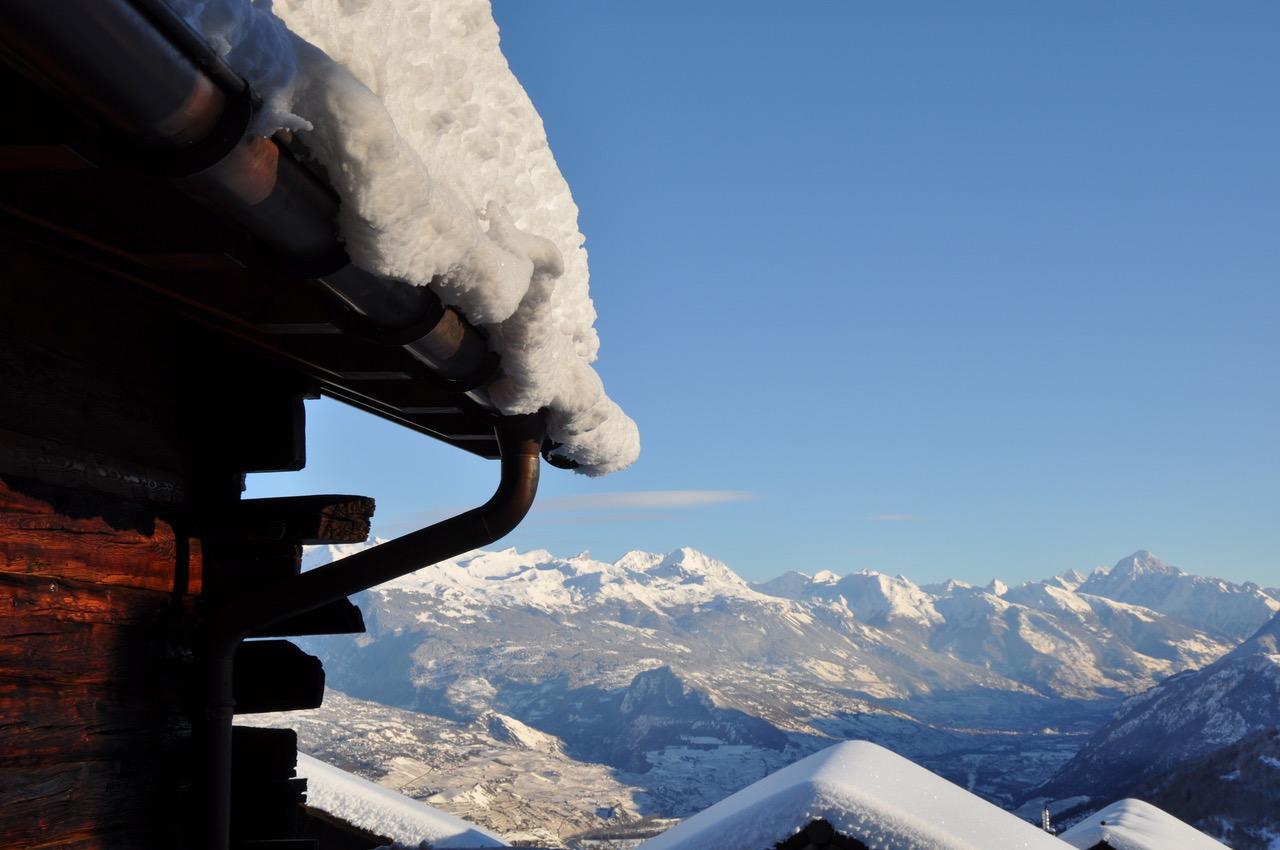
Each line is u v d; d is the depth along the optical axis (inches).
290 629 150.7
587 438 150.4
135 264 95.3
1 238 98.5
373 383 145.7
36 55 49.6
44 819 104.1
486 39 127.2
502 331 106.6
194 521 135.3
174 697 128.1
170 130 55.7
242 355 141.9
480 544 135.9
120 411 120.0
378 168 65.6
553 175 153.4
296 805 146.4
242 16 54.9
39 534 105.2
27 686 103.1
